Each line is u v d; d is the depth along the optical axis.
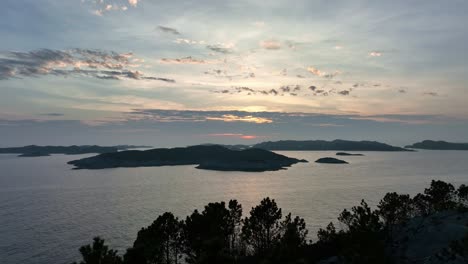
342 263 60.31
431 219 81.06
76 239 139.62
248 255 73.25
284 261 58.81
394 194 81.75
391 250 67.44
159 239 61.12
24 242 135.75
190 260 58.50
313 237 134.00
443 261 56.88
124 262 38.66
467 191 102.19
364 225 66.38
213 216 65.38
